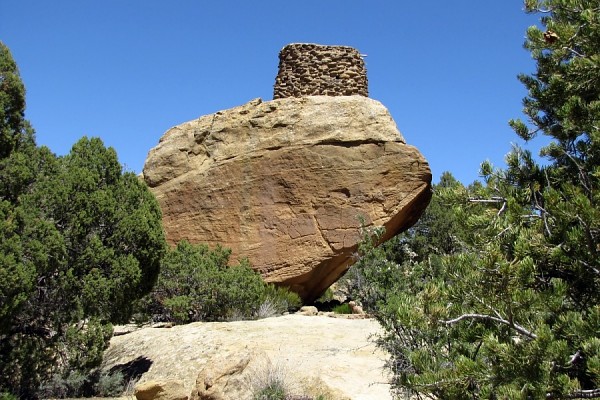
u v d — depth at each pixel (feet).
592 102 19.93
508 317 16.05
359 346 36.55
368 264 50.47
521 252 16.81
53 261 33.42
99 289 34.42
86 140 39.60
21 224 33.01
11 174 34.63
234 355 32.30
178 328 45.65
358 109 64.23
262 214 63.46
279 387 28.50
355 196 60.85
